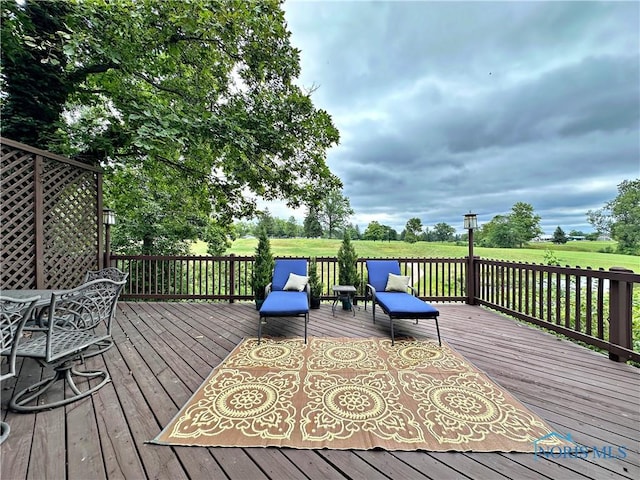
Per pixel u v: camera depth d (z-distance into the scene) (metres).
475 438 1.73
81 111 6.24
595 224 7.21
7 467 1.48
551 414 1.97
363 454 1.60
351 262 5.44
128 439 1.70
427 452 1.62
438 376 2.54
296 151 5.98
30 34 4.09
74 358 2.49
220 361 2.87
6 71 4.08
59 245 4.23
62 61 4.34
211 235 8.73
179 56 5.05
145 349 3.19
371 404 2.10
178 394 2.23
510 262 4.54
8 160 3.56
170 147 4.82
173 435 1.73
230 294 5.73
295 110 5.59
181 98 5.50
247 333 3.79
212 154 5.86
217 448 1.63
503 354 3.06
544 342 3.44
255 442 1.68
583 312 4.64
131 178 6.98
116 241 7.73
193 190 6.70
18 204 3.63
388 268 5.04
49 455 1.57
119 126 4.83
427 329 3.98
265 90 5.65
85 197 4.66
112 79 4.73
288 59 5.42
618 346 2.84
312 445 1.66
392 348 3.24
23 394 2.16
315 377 2.52
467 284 5.55
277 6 5.02
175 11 4.27
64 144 4.50
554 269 3.67
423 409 2.03
